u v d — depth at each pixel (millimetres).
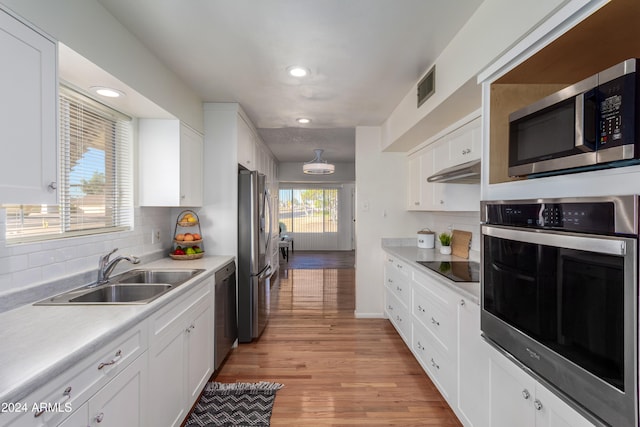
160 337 1554
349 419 1963
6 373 852
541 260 1074
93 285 1825
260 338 3193
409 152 3686
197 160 2824
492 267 1382
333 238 10062
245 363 2670
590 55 1186
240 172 3037
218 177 2994
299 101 2922
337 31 1764
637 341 753
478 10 1554
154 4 1529
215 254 3008
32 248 1514
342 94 2727
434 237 3594
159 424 1545
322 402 2133
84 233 1905
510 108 1476
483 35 1503
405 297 2863
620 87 812
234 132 2982
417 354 2531
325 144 5637
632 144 789
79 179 1887
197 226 3008
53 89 1237
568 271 956
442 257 2930
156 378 1515
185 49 1971
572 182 1043
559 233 981
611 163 896
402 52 1990
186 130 2576
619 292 792
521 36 1228
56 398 921
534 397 1123
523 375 1184
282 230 9477
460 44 1740
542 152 1116
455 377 1828
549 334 1037
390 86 2541
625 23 957
